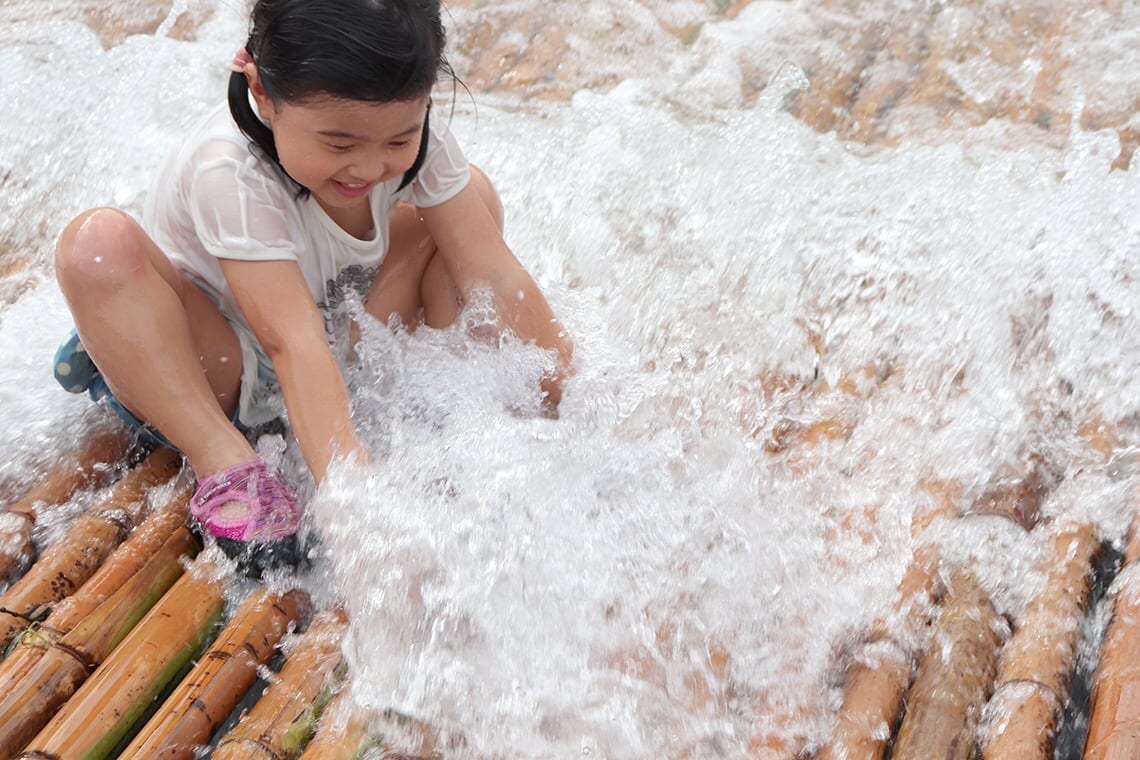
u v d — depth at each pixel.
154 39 2.76
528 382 1.71
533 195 2.25
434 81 1.36
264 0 1.33
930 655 1.39
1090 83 2.44
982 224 2.08
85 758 1.27
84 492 1.67
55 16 2.86
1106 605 1.46
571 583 1.38
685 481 1.55
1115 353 1.83
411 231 1.71
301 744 1.29
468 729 1.28
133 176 2.38
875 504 1.59
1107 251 1.99
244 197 1.46
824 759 1.27
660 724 1.28
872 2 2.77
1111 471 1.66
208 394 1.53
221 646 1.39
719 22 2.75
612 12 2.79
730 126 2.39
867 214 2.14
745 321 1.96
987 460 1.66
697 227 2.16
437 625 1.34
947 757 1.26
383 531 1.40
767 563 1.46
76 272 1.41
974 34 2.62
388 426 1.62
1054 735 1.29
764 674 1.36
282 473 1.59
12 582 1.54
